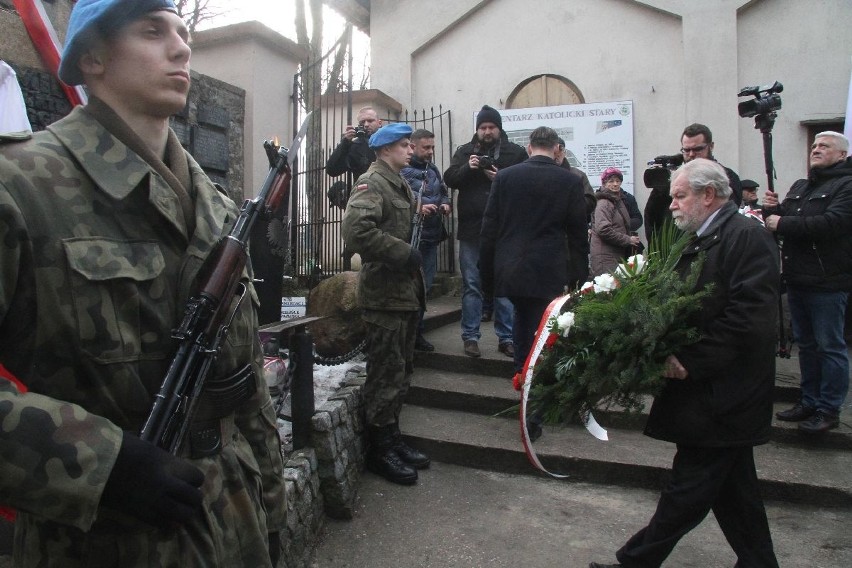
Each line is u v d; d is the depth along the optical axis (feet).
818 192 12.89
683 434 8.04
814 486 11.46
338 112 25.48
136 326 3.69
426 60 27.02
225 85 20.62
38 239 3.40
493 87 26.13
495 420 14.58
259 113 21.95
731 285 7.93
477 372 16.63
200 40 22.27
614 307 7.91
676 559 9.89
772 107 13.80
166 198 3.92
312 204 22.88
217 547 3.99
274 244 11.68
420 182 18.53
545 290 12.96
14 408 3.11
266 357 11.45
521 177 13.25
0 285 3.25
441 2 26.37
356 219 11.37
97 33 3.83
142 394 3.71
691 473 8.11
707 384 7.97
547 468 12.66
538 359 8.36
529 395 8.47
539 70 25.50
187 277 3.96
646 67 24.29
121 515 3.63
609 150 24.61
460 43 26.55
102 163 3.70
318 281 20.81
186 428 3.76
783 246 13.42
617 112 24.52
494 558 9.82
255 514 4.32
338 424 11.24
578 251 13.57
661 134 24.14
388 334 11.91
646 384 7.87
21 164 3.44
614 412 14.28
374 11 27.32
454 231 26.08
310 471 10.07
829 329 12.76
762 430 7.93
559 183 13.16
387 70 27.17
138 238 3.78
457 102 26.61
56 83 14.51
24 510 3.17
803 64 22.62
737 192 14.15
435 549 10.05
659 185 14.21
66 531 3.66
